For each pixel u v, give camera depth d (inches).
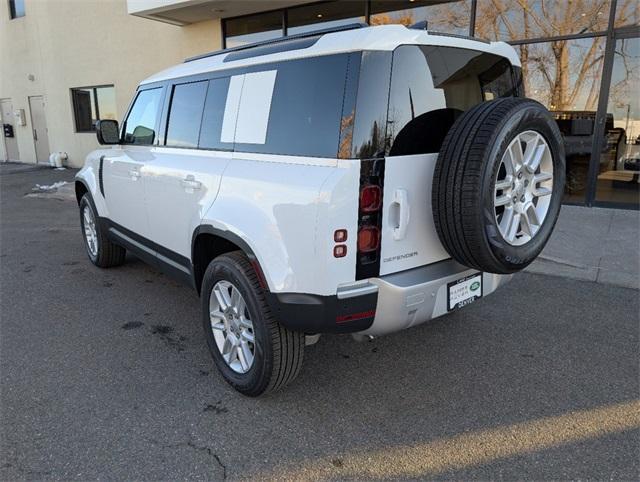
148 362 134.2
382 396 117.3
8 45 671.1
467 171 94.0
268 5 395.9
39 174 582.6
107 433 104.1
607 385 120.3
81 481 90.7
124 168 169.0
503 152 95.0
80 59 584.4
